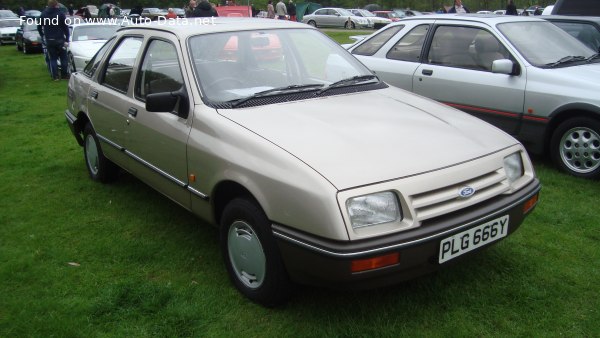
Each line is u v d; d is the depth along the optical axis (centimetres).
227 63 379
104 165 522
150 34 424
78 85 543
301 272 276
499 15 630
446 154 294
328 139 297
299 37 430
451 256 279
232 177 306
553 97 520
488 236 294
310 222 262
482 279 341
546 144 546
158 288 338
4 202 500
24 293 342
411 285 335
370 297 323
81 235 426
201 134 337
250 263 314
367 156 281
